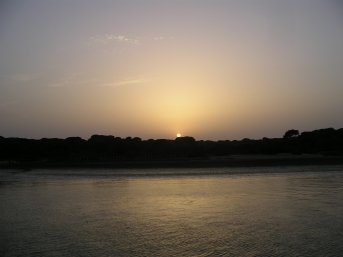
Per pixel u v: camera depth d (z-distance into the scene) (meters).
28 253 14.52
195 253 14.31
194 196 29.73
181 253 14.36
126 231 18.02
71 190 35.75
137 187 37.53
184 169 63.53
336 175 47.00
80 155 97.00
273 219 20.03
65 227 19.08
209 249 14.77
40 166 79.88
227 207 24.25
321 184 36.31
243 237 16.41
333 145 97.62
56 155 100.81
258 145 102.88
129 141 107.56
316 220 19.42
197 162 74.25
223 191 32.53
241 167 64.62
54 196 31.27
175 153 99.12
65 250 14.87
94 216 22.05
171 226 18.97
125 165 72.31
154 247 15.20
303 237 16.08
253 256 13.72
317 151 95.31
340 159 71.44
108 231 18.05
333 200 25.92
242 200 27.00
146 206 25.38
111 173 58.50
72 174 58.44
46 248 15.17
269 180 41.97
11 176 57.72
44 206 25.97
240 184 38.25
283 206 23.97
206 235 16.95
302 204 24.53
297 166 63.72
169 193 31.97
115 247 15.25
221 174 52.47
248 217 20.78
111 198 29.52
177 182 42.22
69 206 25.86
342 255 13.52
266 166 65.06
